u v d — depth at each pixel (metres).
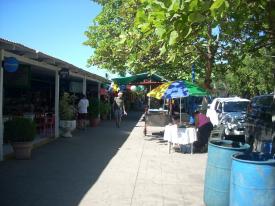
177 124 14.68
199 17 5.05
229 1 5.05
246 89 45.00
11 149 13.59
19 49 11.41
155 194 8.65
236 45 13.21
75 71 19.91
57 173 10.48
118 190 8.91
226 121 16.88
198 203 8.04
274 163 5.90
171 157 13.20
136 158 12.92
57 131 17.62
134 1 14.85
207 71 16.17
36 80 24.86
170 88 15.35
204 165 11.91
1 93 11.91
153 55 16.03
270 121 11.45
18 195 8.40
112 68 19.66
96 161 12.27
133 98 45.91
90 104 23.98
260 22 8.60
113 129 22.38
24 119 12.25
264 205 5.88
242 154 6.46
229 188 6.97
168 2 4.94
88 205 7.79
